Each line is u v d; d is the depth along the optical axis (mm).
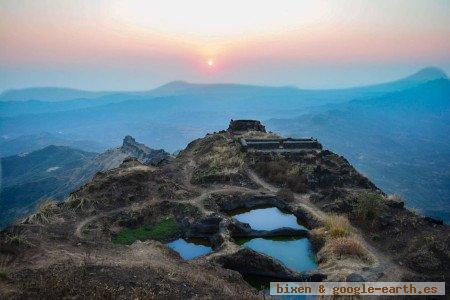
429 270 31250
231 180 53625
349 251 33875
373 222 39625
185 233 40875
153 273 26000
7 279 23109
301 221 44156
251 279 31828
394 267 31922
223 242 35875
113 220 41594
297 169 55281
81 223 40031
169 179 52875
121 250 30750
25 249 27828
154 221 42469
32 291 21594
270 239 40156
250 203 47938
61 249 29047
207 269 29531
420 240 35219
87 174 158250
